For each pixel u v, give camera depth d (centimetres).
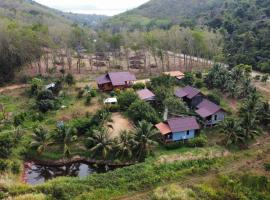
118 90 7788
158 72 10188
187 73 8888
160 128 5756
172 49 11119
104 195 4247
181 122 5781
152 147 5528
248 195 4191
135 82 8712
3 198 4109
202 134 5869
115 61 11556
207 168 4891
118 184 4488
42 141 5422
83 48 12319
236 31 13475
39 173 5162
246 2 15988
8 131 5728
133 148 5291
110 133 5866
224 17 15275
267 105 6278
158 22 19438
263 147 5559
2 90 8294
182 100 7025
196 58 11812
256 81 9150
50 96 7294
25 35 9088
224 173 4731
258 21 13362
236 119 5944
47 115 6656
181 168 4919
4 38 8756
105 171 5209
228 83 7812
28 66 9888
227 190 4278
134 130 5575
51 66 10575
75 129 5688
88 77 9444
